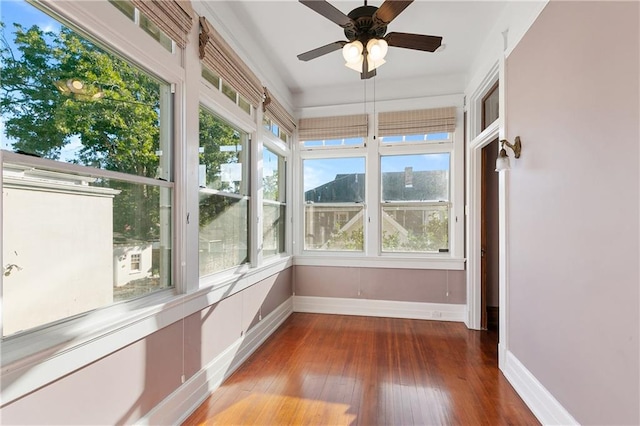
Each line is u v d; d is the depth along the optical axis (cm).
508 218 230
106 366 136
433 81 376
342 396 208
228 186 257
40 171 115
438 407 196
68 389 119
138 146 163
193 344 196
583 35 147
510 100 228
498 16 250
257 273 292
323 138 405
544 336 182
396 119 384
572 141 156
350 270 400
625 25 123
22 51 110
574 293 154
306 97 412
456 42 291
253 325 284
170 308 174
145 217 167
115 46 144
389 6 173
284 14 248
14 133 107
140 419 154
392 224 397
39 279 114
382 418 185
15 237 107
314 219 419
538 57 189
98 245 139
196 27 200
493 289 390
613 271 129
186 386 188
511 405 198
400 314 385
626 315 122
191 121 195
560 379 166
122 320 143
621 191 125
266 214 346
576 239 152
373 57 195
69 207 126
